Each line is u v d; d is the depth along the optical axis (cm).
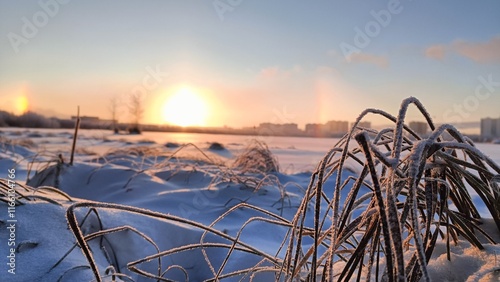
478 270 125
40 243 172
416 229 86
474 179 138
